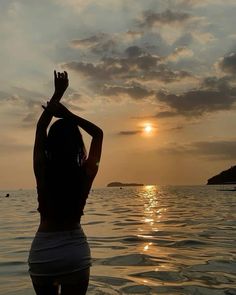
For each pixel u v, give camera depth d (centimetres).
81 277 352
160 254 955
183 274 752
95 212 2456
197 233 1341
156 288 657
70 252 347
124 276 742
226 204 3262
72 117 371
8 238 1292
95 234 1345
